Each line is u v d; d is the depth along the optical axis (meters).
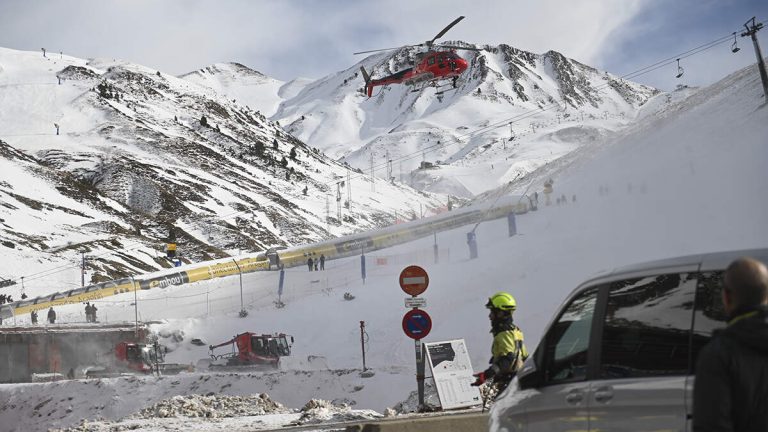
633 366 5.16
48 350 57.31
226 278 85.12
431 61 58.69
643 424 4.96
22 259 111.62
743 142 69.38
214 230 169.88
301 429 14.12
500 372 8.73
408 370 33.75
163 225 165.38
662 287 5.11
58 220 143.75
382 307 56.59
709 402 3.61
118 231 146.50
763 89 91.12
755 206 49.06
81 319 71.75
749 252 4.76
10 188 154.50
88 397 37.06
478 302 45.50
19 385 39.56
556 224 66.19
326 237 194.62
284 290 72.38
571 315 5.89
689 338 4.82
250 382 35.03
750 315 3.71
